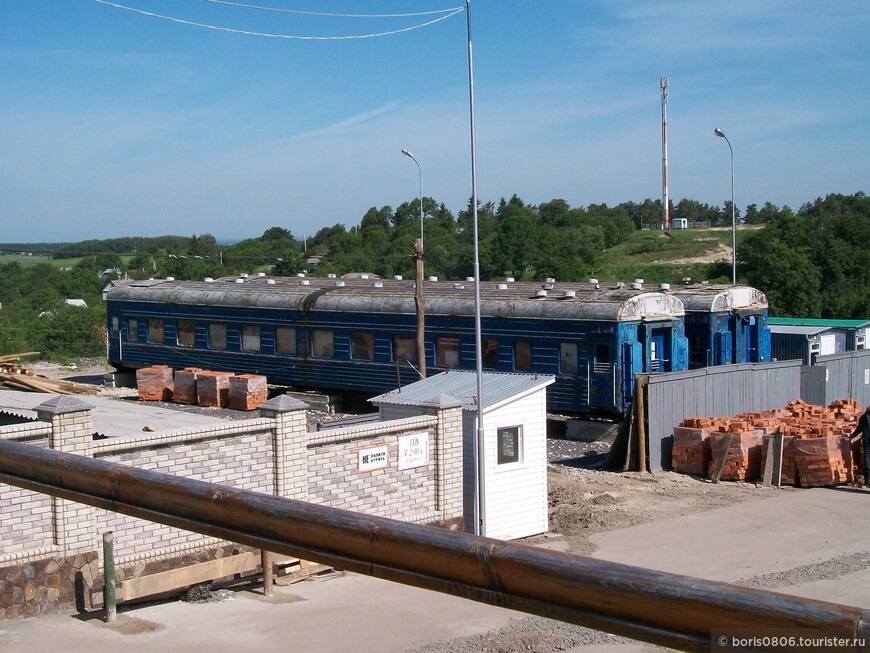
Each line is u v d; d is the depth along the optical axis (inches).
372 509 560.1
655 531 646.5
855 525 663.1
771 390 1002.7
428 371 1135.0
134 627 426.3
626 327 976.3
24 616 434.9
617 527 659.4
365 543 95.5
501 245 2763.3
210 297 1364.4
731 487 791.1
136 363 1487.5
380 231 3289.9
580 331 995.9
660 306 1012.5
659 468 856.9
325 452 539.2
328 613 454.0
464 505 614.5
